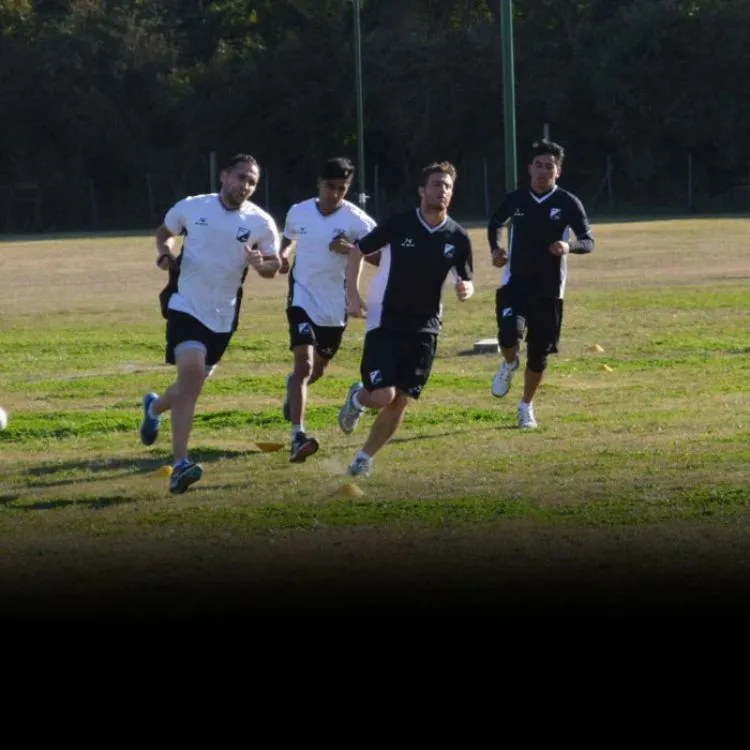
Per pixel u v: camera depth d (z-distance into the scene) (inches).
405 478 1376.7
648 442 1526.8
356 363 2342.5
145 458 1529.3
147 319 3093.0
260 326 2903.5
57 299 3597.4
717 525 1139.9
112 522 1210.6
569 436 1587.1
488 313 3061.0
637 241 5482.3
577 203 1663.4
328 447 1572.3
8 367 2315.5
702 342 2458.2
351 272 1370.6
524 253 1660.9
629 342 2488.9
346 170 1560.0
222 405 1873.8
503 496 1272.1
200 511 1246.9
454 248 1359.5
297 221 1567.4
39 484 1396.4
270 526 1179.9
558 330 1660.9
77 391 2025.1
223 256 1369.3
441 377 2092.8
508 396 1909.4
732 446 1488.7
